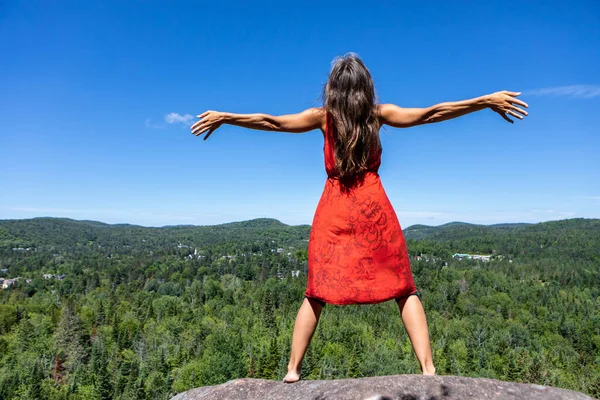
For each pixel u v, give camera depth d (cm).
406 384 240
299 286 9988
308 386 269
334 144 295
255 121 308
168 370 5138
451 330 6919
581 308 8850
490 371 4656
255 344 5641
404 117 292
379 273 284
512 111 268
